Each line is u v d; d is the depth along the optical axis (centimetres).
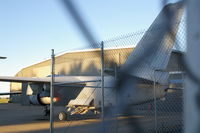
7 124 1535
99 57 322
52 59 811
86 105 1706
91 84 1694
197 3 134
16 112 2781
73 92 1833
